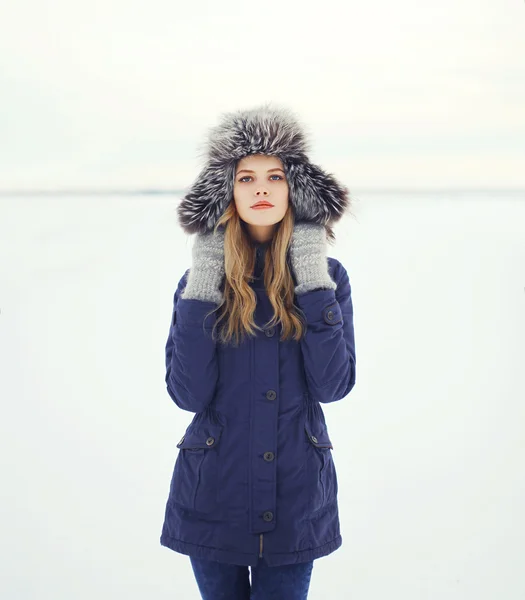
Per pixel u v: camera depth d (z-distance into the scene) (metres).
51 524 2.50
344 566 2.22
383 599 2.03
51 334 4.93
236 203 1.39
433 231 8.45
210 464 1.33
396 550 2.32
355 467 2.97
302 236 1.39
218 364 1.37
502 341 4.75
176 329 1.36
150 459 3.05
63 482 2.84
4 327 5.06
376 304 5.59
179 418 3.51
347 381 1.39
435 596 2.04
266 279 1.40
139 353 4.52
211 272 1.37
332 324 1.33
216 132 1.41
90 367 4.27
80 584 2.10
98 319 5.29
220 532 1.31
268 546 1.29
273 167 1.37
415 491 2.76
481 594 2.04
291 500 1.31
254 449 1.32
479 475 2.90
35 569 2.19
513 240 7.88
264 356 1.35
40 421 3.46
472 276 6.44
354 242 7.75
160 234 8.54
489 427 3.41
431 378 4.08
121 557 2.28
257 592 1.34
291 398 1.35
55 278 6.59
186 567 2.22
